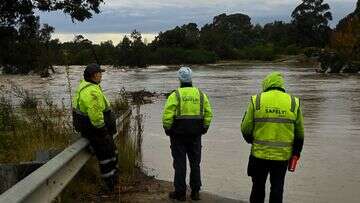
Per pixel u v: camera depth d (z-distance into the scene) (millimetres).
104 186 9188
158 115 24125
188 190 10219
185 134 9117
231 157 13953
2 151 10922
